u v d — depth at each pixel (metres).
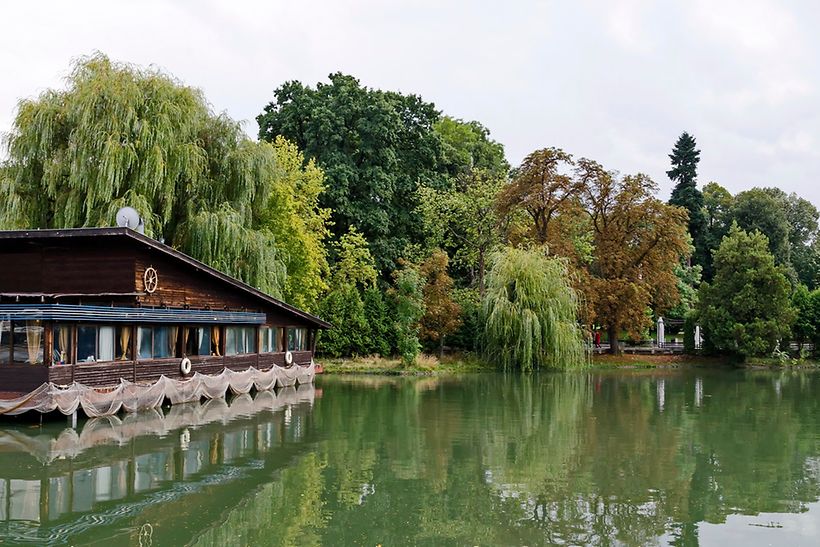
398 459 16.25
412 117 54.94
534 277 42.38
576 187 50.56
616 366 48.91
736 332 50.12
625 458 16.58
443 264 45.78
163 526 11.19
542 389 32.91
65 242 22.33
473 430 20.45
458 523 11.42
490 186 52.12
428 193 51.16
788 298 52.72
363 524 11.34
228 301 28.44
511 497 12.99
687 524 11.48
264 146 32.12
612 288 50.28
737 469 15.47
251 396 28.42
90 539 10.55
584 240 56.41
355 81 52.72
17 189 26.95
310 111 49.81
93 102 26.53
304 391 30.97
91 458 15.82
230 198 30.88
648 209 50.94
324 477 14.42
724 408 26.22
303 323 35.34
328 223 45.03
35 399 18.95
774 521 11.66
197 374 25.52
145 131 26.94
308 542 10.50
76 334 20.56
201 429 19.92
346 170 48.41
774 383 37.53
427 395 29.86
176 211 29.62
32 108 27.08
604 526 11.31
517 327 41.91
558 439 19.06
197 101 30.50
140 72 29.08
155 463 15.44
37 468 14.84
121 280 22.38
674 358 52.50
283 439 18.61
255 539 10.61
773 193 90.12
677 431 20.58
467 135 65.75
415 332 43.91
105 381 21.58
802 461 16.34
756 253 51.69
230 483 13.85
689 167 76.00
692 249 70.31
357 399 28.03
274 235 36.75
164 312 23.44
